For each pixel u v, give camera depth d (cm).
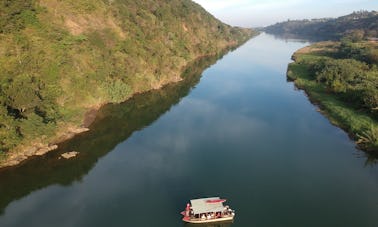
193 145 5497
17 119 4894
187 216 3581
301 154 5209
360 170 4744
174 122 6556
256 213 3747
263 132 6084
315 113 7119
